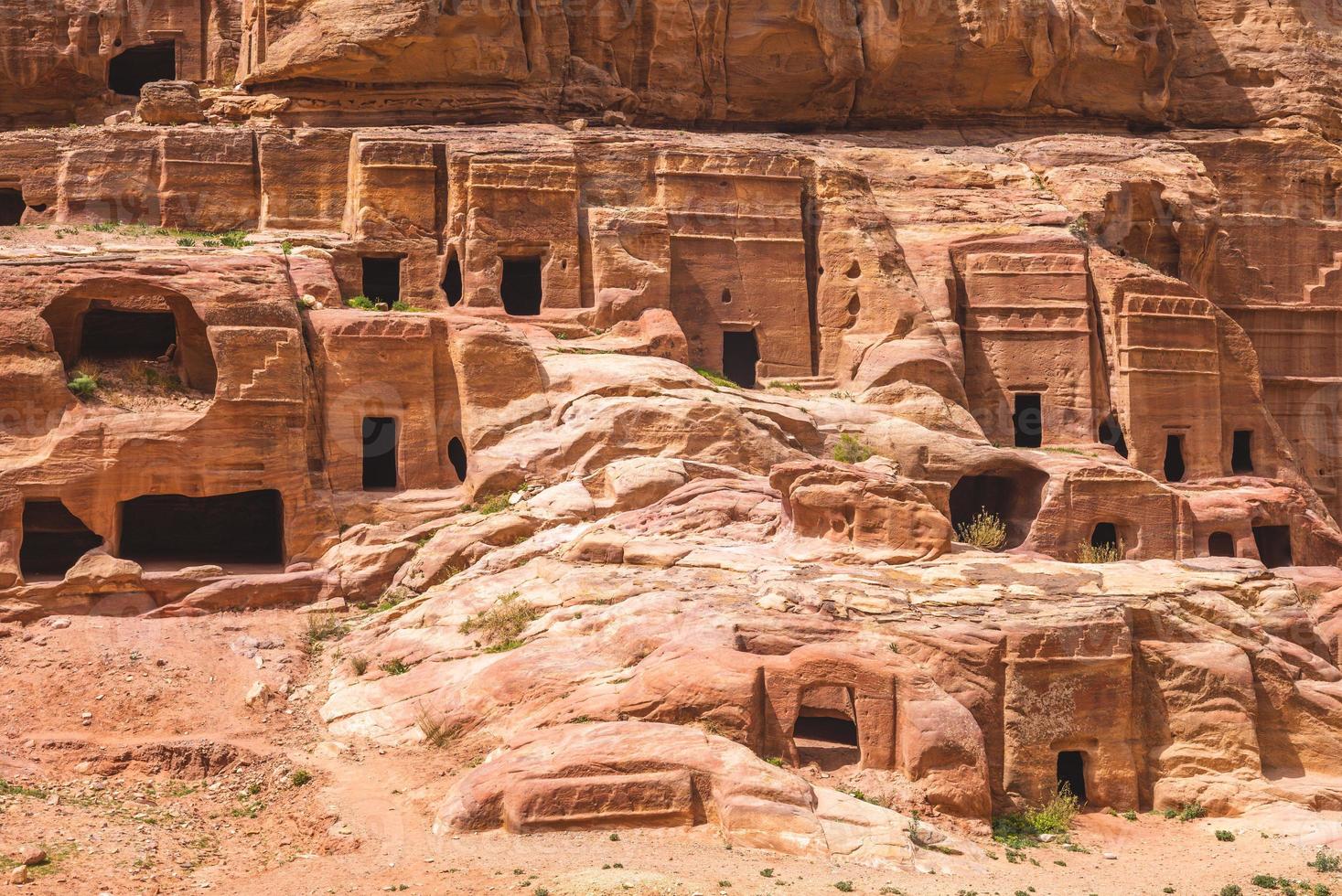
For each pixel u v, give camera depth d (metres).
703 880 14.26
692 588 21.09
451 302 35.41
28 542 27.03
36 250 28.86
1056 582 21.69
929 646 19.34
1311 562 32.75
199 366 27.55
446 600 23.08
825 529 22.94
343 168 34.06
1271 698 21.09
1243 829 19.12
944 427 32.06
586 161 34.25
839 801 16.58
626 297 32.56
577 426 27.81
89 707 20.62
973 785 17.97
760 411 29.27
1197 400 35.88
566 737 17.09
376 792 17.55
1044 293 35.50
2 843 15.44
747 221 34.53
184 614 24.41
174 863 15.39
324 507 26.45
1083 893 15.72
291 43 35.78
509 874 14.58
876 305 34.22
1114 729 20.08
